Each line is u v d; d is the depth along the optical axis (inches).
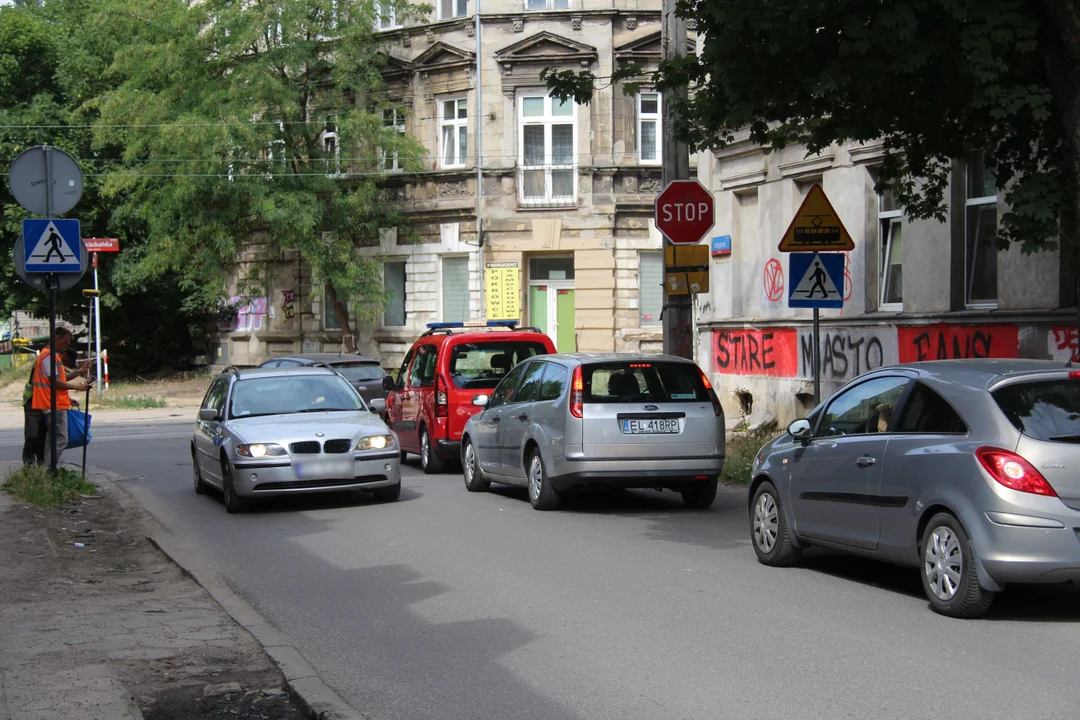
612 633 302.2
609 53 1432.1
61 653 287.3
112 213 1774.1
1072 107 424.2
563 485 531.2
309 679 261.6
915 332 735.1
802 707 235.1
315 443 561.0
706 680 256.5
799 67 454.0
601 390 527.5
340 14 1457.9
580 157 1435.8
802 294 553.3
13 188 561.9
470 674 267.4
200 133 1409.9
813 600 339.3
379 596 358.6
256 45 1483.8
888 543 336.5
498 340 737.0
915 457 324.8
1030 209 431.5
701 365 1014.4
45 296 1843.0
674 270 635.5
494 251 1455.5
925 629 300.2
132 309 1946.4
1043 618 312.3
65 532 497.0
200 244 1535.4
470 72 1464.1
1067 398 309.9
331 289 1530.5
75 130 1792.6
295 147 1469.0
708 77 546.0
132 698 245.8
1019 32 414.0
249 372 633.0
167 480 725.3
